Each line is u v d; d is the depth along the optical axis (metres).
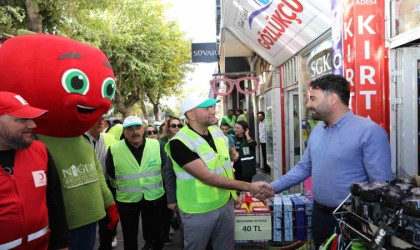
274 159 8.88
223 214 3.35
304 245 3.93
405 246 1.59
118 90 19.44
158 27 20.83
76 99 2.64
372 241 1.68
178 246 5.26
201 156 3.21
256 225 3.92
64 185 2.85
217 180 3.19
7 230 2.08
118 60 17.28
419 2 3.27
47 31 10.59
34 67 2.56
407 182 1.92
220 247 3.45
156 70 19.80
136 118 4.35
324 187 2.69
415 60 3.69
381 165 2.46
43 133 2.80
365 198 1.85
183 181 3.31
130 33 17.22
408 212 1.58
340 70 4.12
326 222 2.74
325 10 4.84
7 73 2.57
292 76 7.75
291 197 4.27
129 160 4.29
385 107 3.78
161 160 4.64
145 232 4.60
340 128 2.65
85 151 3.10
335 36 4.27
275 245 4.00
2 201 2.06
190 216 3.27
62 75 2.59
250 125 13.97
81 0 11.03
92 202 3.04
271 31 7.15
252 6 6.81
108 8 15.03
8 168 2.12
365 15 3.74
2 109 2.09
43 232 2.29
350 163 2.58
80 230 2.98
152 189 4.39
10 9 8.38
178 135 3.31
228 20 9.03
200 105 3.27
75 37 10.92
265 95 10.52
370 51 3.75
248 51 12.61
